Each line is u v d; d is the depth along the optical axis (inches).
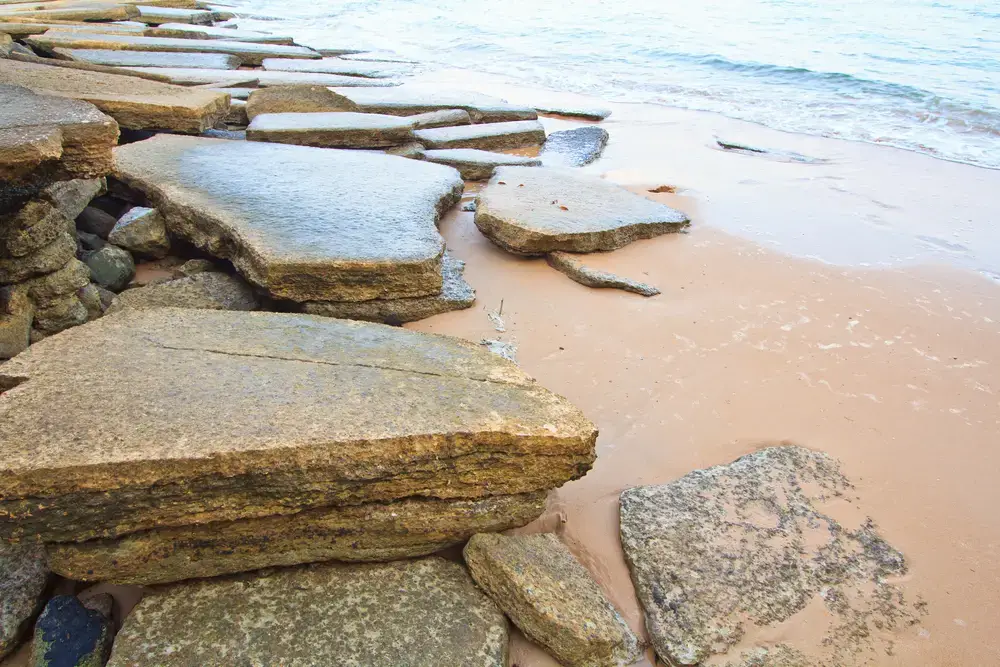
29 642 97.7
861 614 104.2
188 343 119.9
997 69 441.4
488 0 895.7
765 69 470.6
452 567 108.1
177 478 92.6
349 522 103.3
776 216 243.3
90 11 566.9
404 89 421.1
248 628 95.1
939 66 453.7
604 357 162.7
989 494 125.8
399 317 174.1
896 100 392.8
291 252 165.3
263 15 812.6
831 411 146.1
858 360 162.2
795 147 328.2
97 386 105.0
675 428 141.5
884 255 213.3
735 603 104.6
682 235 227.5
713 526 117.0
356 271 164.4
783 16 671.1
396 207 202.4
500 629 98.9
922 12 645.9
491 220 213.3
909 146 323.9
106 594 102.3
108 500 91.6
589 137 345.1
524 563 104.4
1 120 129.3
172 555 98.8
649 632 101.7
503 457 105.3
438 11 821.9
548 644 98.1
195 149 242.7
